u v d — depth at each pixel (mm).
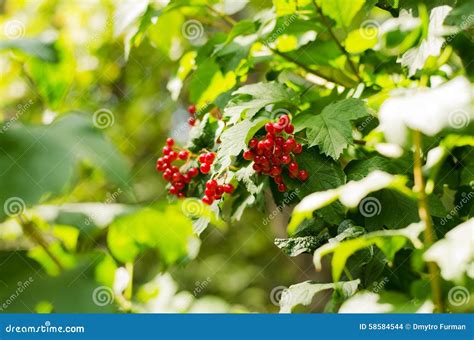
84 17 1666
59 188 770
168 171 1110
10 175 764
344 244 854
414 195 872
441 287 861
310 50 1116
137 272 1507
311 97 1125
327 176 985
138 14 1084
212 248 2350
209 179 1089
